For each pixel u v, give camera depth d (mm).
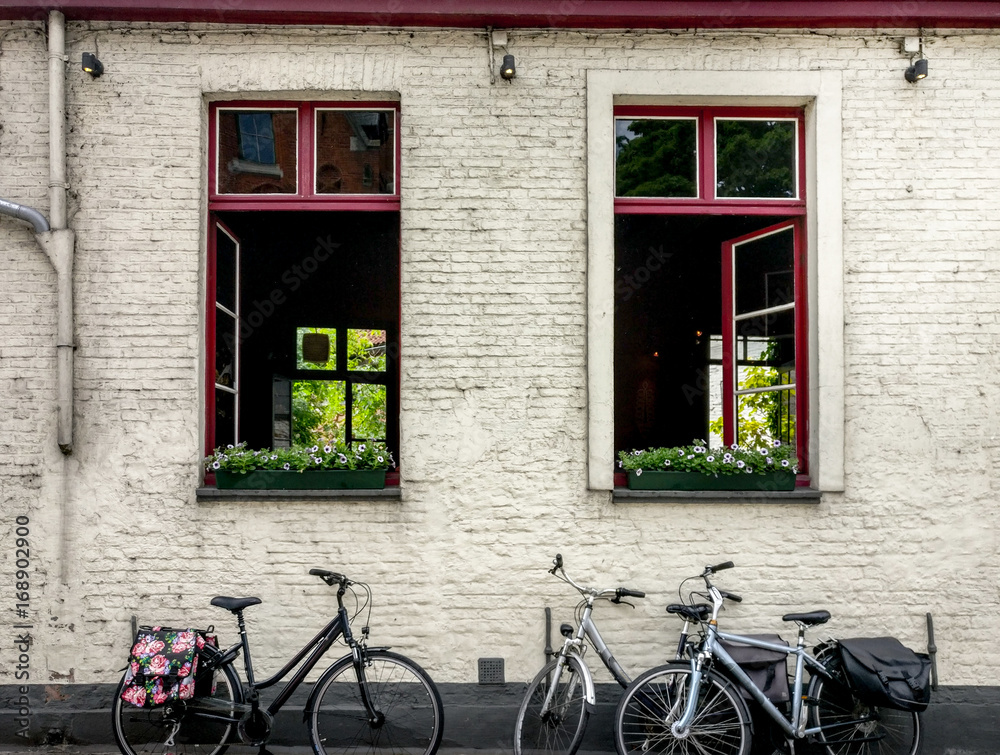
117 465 4508
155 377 4531
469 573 4523
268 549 4504
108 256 4539
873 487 4555
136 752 4207
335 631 4105
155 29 4559
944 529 4543
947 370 4582
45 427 4504
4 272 4527
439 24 4578
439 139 4598
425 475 4539
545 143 4602
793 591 4520
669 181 4805
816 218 4629
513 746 4352
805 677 4320
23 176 4551
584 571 4523
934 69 4629
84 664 4457
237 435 5195
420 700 4238
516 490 4539
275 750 4355
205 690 4008
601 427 4527
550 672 4180
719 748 4082
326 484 4520
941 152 4621
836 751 4191
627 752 4070
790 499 4516
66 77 4539
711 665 4055
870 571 4527
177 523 4500
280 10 4484
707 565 4520
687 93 4605
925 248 4605
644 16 4535
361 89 4590
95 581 4473
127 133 4559
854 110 4629
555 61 4617
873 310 4598
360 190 4809
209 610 4488
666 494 4500
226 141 4793
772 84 4613
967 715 4445
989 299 4594
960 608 4523
